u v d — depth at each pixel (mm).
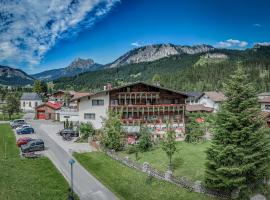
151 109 59312
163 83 199375
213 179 27469
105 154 43688
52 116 90562
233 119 27156
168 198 28156
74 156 42719
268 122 63812
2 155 43031
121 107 58406
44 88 162375
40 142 46062
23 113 110062
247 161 27016
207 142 51938
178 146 48688
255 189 29062
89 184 31562
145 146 45812
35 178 32781
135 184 31516
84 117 60156
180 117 61312
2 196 27219
